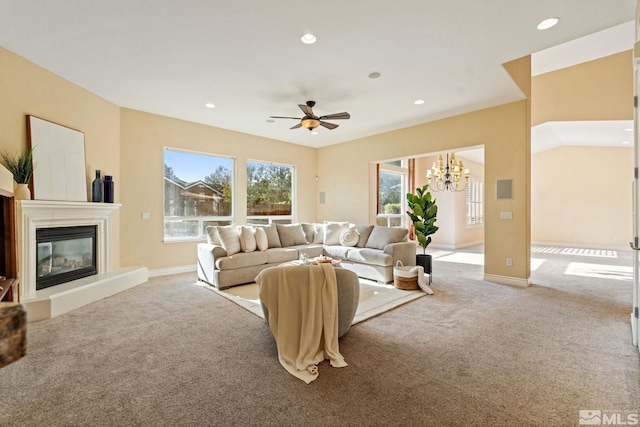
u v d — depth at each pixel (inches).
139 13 98.9
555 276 200.7
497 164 183.6
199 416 65.6
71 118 153.3
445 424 63.2
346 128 233.0
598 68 235.0
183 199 218.8
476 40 114.8
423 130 219.0
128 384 77.2
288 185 286.2
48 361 88.5
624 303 143.0
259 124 225.1
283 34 110.7
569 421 63.8
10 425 62.8
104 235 170.9
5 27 107.1
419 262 188.2
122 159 187.8
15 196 124.1
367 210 259.6
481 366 85.7
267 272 93.7
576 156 365.4
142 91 164.1
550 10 97.3
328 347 89.0
